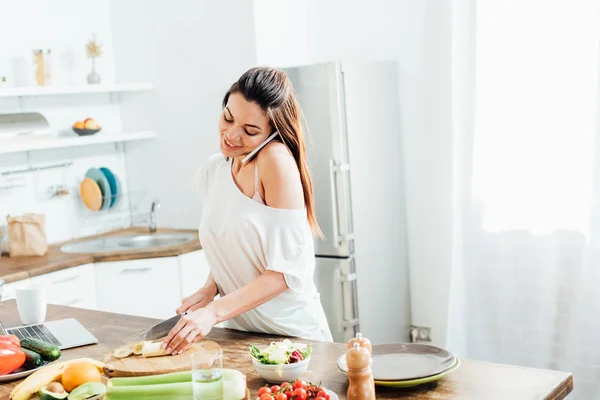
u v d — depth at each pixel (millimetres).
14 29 3787
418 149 3953
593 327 3354
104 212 4258
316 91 3582
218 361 1504
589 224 3320
